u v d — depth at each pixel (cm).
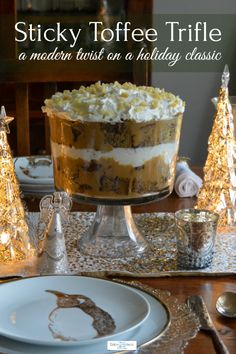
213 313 91
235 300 93
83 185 110
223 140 130
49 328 80
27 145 204
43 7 248
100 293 89
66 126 108
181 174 149
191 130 300
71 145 108
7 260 109
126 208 121
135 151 107
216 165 130
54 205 104
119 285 90
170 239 122
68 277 93
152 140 108
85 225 129
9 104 251
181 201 146
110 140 106
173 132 111
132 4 247
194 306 92
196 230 105
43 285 91
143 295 89
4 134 112
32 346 76
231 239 122
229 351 81
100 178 109
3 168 111
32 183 147
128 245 116
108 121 105
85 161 108
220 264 109
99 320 82
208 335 85
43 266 104
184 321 86
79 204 142
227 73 130
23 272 104
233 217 129
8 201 110
